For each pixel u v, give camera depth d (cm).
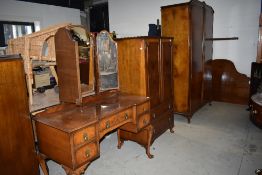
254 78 393
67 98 211
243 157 260
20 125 175
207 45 433
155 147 292
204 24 401
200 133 332
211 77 470
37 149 202
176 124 371
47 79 293
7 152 169
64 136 167
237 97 472
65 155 172
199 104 412
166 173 234
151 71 268
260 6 429
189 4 330
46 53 229
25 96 175
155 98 283
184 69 356
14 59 166
